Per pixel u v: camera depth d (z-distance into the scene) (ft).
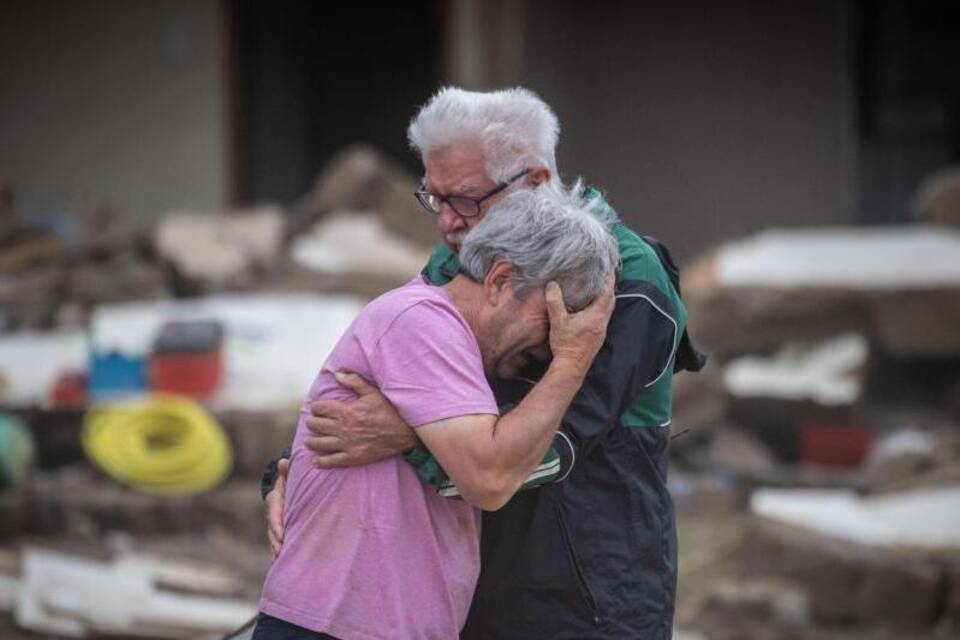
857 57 111.24
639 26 113.50
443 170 29.63
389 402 26.35
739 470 78.69
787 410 82.38
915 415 87.15
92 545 67.56
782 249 92.17
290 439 72.08
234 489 71.31
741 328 85.46
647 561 28.12
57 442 74.69
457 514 27.04
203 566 67.26
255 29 120.67
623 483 27.89
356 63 125.18
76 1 116.06
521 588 27.94
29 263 94.32
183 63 115.75
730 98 113.19
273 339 79.15
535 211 26.76
